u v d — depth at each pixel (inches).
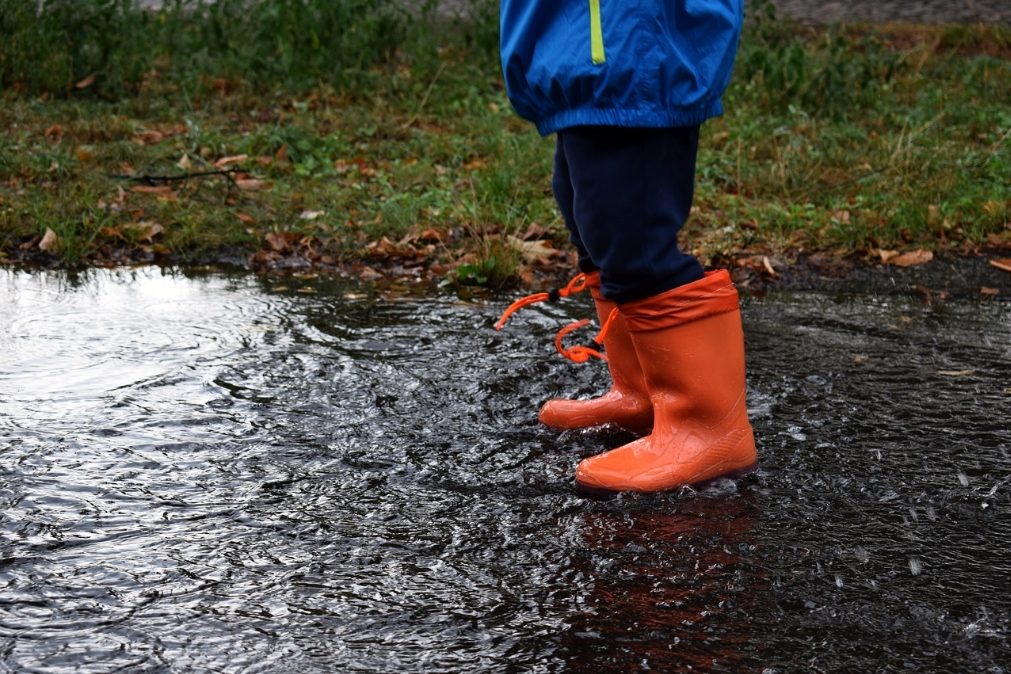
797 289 126.0
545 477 88.4
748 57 234.8
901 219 144.6
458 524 83.3
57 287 120.0
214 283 122.9
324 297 119.7
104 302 115.8
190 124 176.2
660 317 86.8
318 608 76.7
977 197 154.7
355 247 134.0
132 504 84.1
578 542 81.9
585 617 76.4
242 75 224.1
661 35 83.3
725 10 84.9
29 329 108.0
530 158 169.3
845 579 79.0
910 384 101.3
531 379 101.5
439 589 78.1
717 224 145.2
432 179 163.8
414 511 84.4
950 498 86.2
